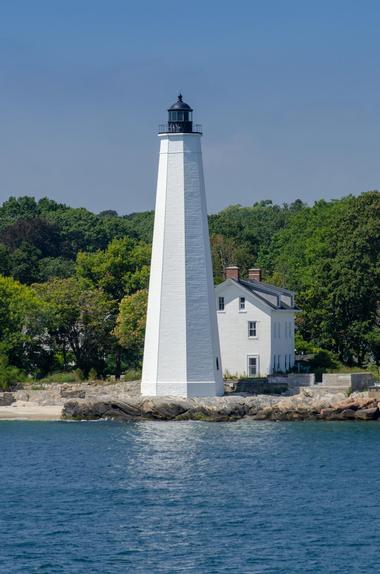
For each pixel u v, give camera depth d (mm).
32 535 135625
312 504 150875
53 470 175625
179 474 172000
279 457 186250
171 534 136125
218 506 150125
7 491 159875
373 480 166625
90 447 196375
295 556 127125
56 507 149750
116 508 149125
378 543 131750
